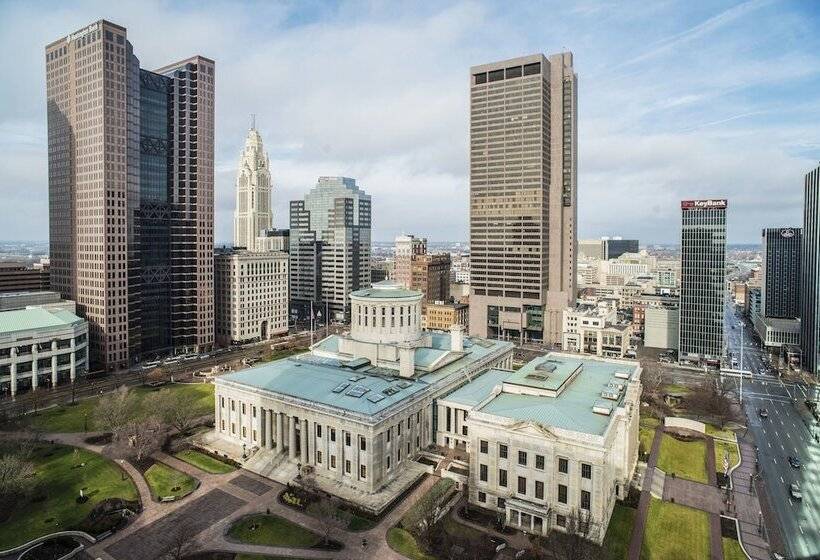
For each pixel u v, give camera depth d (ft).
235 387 484.33
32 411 565.94
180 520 355.36
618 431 389.19
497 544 331.57
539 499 356.18
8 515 352.49
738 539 346.33
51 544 323.98
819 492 418.10
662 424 557.33
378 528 349.41
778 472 456.86
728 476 439.22
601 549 327.47
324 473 417.69
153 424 465.88
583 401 409.08
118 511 359.25
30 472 378.32
